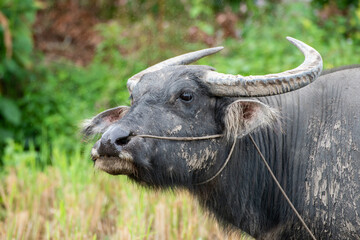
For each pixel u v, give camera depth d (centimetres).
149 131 1323
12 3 2811
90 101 2867
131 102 1452
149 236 1870
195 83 1376
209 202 1502
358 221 1337
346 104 1400
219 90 1367
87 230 1923
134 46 3147
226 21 3303
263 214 1494
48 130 2784
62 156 2448
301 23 2962
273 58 2645
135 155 1299
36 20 3803
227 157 1427
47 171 2375
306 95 1466
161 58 3083
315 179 1388
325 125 1408
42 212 2112
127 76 2973
